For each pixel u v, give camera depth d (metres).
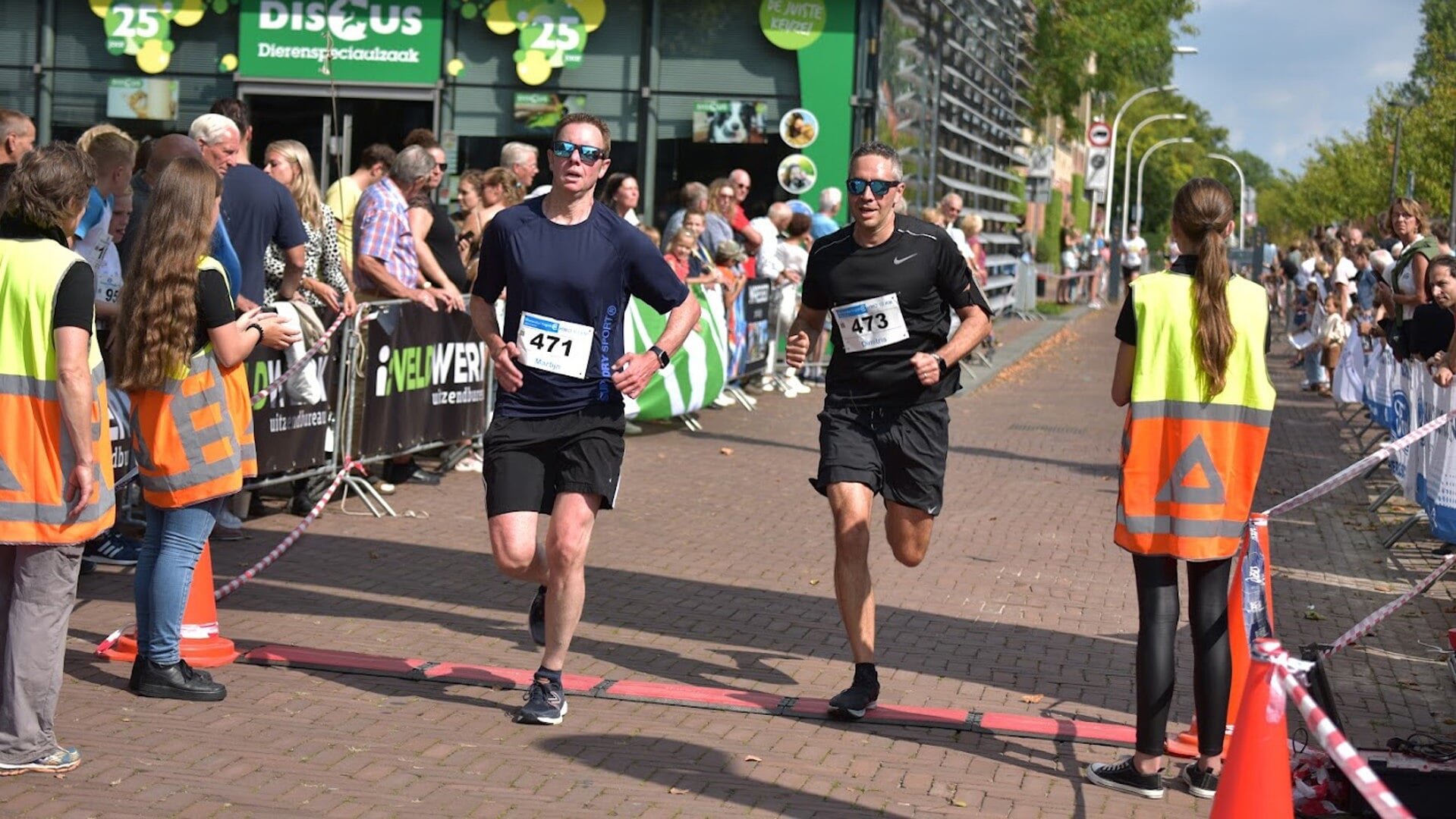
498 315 10.66
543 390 5.17
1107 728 5.34
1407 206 10.55
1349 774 2.98
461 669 5.82
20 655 4.51
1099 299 41.25
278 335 5.56
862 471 5.43
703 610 7.02
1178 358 4.73
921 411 5.46
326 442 8.77
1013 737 5.30
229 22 18.38
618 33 18.58
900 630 6.75
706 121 18.62
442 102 18.56
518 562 5.19
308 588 7.11
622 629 6.61
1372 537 9.55
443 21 18.50
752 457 11.72
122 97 18.42
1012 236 31.69
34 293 4.43
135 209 7.42
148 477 5.34
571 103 18.64
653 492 10.05
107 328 7.25
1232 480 4.73
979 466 12.00
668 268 5.25
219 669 5.79
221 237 6.57
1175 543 4.71
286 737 5.02
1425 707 5.84
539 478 5.23
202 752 4.83
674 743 5.11
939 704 5.67
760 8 18.42
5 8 18.38
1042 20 36.50
